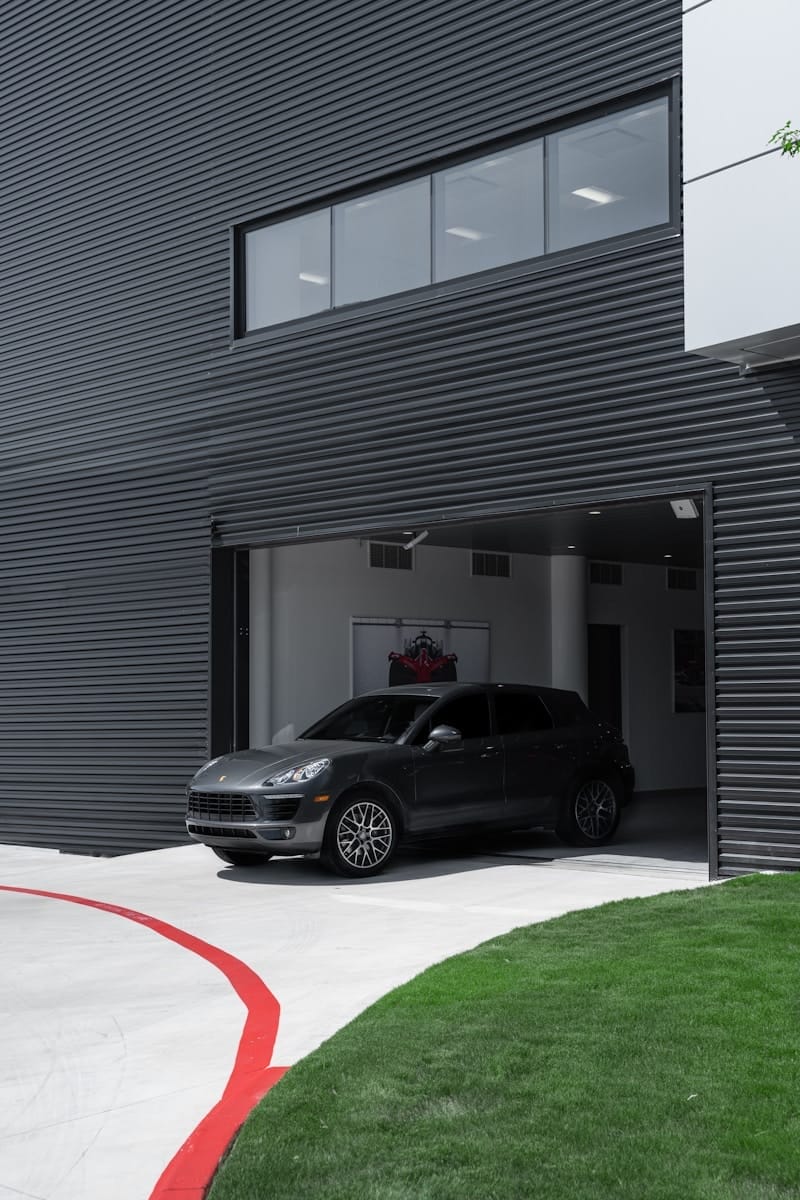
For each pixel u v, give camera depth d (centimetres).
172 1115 476
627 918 785
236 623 1434
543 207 1128
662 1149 398
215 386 1427
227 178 1428
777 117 868
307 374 1330
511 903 914
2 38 1734
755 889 858
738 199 888
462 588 1719
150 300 1511
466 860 1155
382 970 705
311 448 1322
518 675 1788
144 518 1500
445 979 643
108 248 1566
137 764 1491
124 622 1516
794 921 736
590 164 1096
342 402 1294
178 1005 652
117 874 1181
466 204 1194
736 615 970
